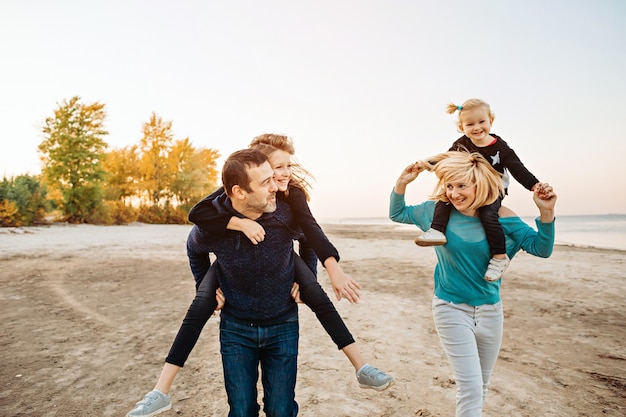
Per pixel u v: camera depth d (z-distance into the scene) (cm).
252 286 221
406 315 663
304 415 337
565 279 1016
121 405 351
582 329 596
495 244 251
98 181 3256
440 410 348
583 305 743
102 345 502
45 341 514
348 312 682
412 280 987
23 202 2586
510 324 622
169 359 208
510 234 264
